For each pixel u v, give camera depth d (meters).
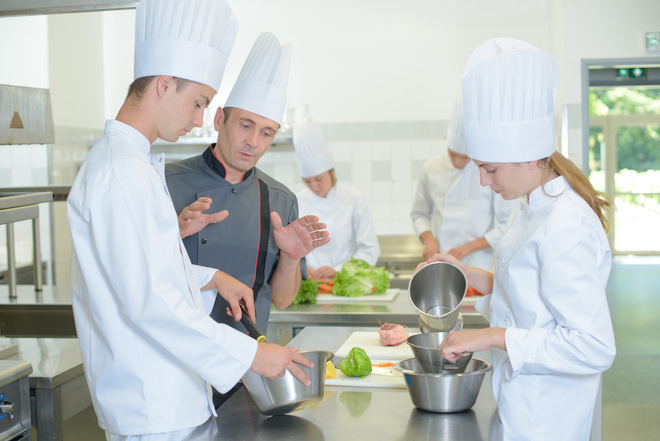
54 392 1.74
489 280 1.61
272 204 1.85
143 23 1.33
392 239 4.82
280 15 4.83
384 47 4.77
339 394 1.51
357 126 4.84
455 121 3.38
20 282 4.05
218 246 1.73
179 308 1.17
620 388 4.19
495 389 1.32
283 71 1.74
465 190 3.55
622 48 4.41
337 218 3.65
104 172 1.19
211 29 1.34
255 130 1.70
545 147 1.30
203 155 1.81
